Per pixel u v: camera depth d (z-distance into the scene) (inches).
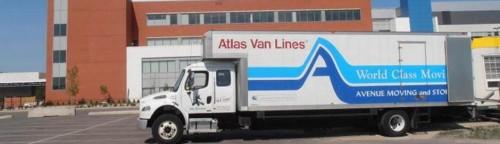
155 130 608.1
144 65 2891.2
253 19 3095.5
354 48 645.9
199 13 3112.7
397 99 650.8
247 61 620.1
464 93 666.2
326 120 652.7
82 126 990.4
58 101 2942.9
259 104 620.4
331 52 639.8
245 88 616.1
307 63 633.6
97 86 2945.4
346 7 3083.2
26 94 3882.9
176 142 611.5
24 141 713.6
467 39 674.2
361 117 659.4
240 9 3097.9
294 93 628.4
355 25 3073.3
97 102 2876.5
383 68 650.2
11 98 3179.1
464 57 670.5
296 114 637.3
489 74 770.2
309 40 636.7
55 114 1569.9
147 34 3120.1
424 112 670.5
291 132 732.7
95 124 1040.8
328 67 637.3
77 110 2097.7
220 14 3107.8
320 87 634.8
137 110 1817.2
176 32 3110.2
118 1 2987.2
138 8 3132.4
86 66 2960.1
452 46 668.1
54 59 2977.4
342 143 592.1
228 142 626.8
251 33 624.1
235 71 628.1
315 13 3093.0
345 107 637.9
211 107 616.4
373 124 668.1
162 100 611.8
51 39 2982.3
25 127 1019.9
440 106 667.4
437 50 666.2
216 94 618.8
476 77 767.7
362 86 644.1
